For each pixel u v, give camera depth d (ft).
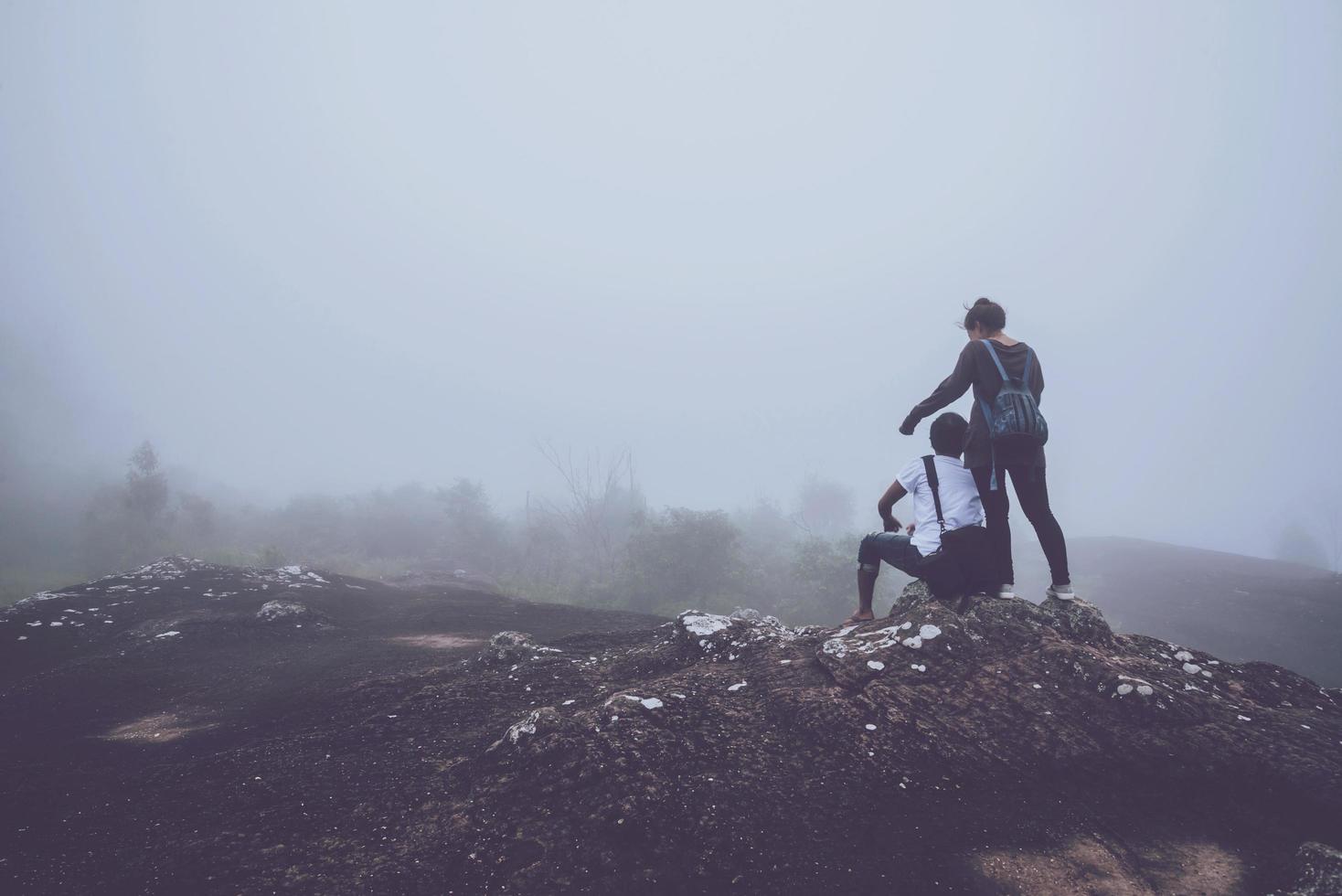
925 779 11.01
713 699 13.74
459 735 14.14
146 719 18.72
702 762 11.52
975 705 12.52
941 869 9.29
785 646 16.08
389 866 9.35
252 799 11.61
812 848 9.65
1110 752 11.21
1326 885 8.18
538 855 9.45
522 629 32.27
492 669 19.84
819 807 10.48
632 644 22.66
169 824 10.89
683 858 9.41
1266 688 13.43
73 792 12.60
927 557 15.26
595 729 12.21
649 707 13.05
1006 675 13.12
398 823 10.53
